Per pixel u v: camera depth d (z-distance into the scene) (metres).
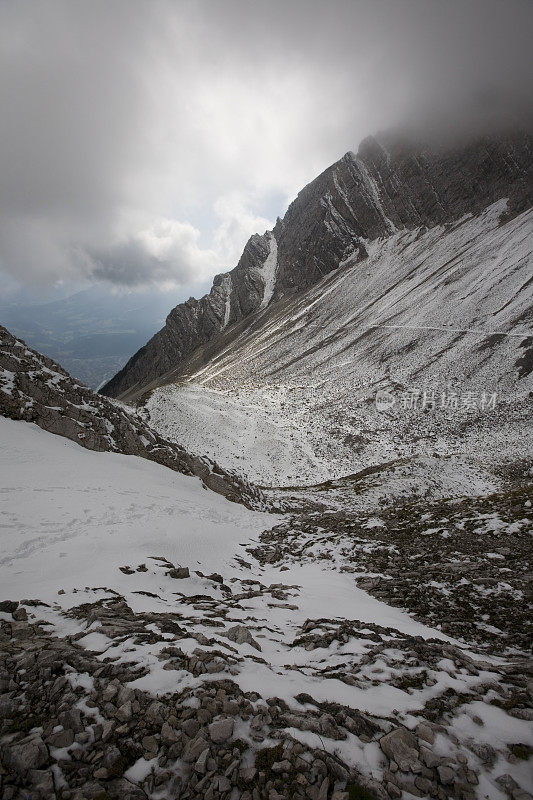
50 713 4.76
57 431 26.36
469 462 49.12
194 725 4.55
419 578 13.73
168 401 67.19
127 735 4.46
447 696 5.69
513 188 135.62
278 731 4.57
